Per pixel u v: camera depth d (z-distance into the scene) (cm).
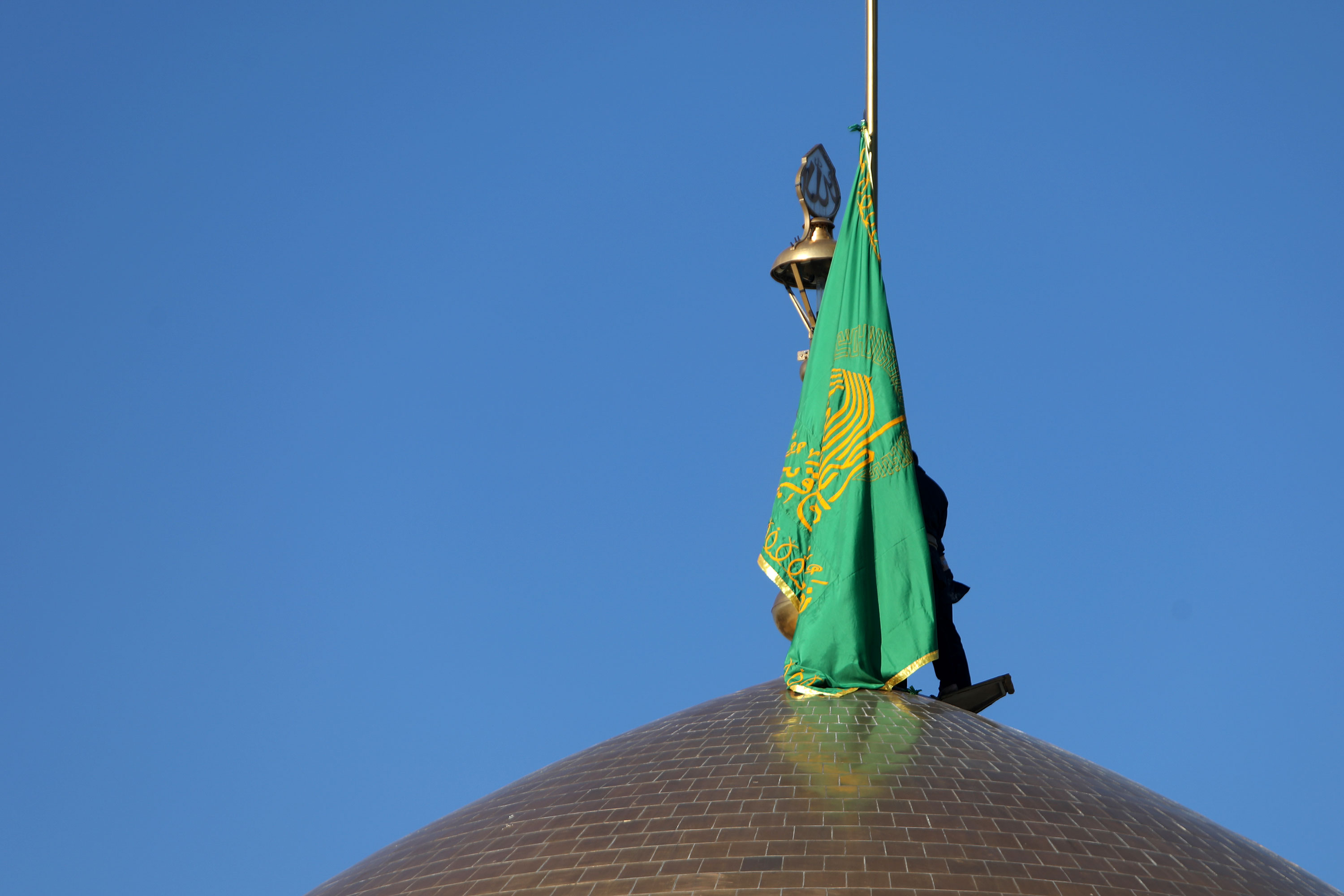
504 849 2328
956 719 2630
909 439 2966
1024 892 2048
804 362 3191
